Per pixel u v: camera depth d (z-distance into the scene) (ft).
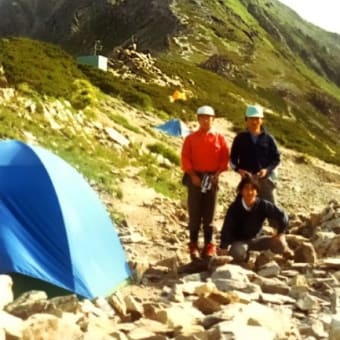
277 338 19.60
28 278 25.52
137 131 108.68
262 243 33.83
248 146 34.45
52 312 20.49
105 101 124.36
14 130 70.23
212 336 18.90
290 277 30.37
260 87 394.32
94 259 27.58
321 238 36.99
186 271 32.83
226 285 27.32
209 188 33.58
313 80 543.80
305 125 309.01
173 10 514.27
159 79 189.88
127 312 22.91
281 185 112.78
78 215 27.66
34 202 26.63
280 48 574.15
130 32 556.92
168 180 79.05
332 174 142.72
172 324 21.01
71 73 122.72
